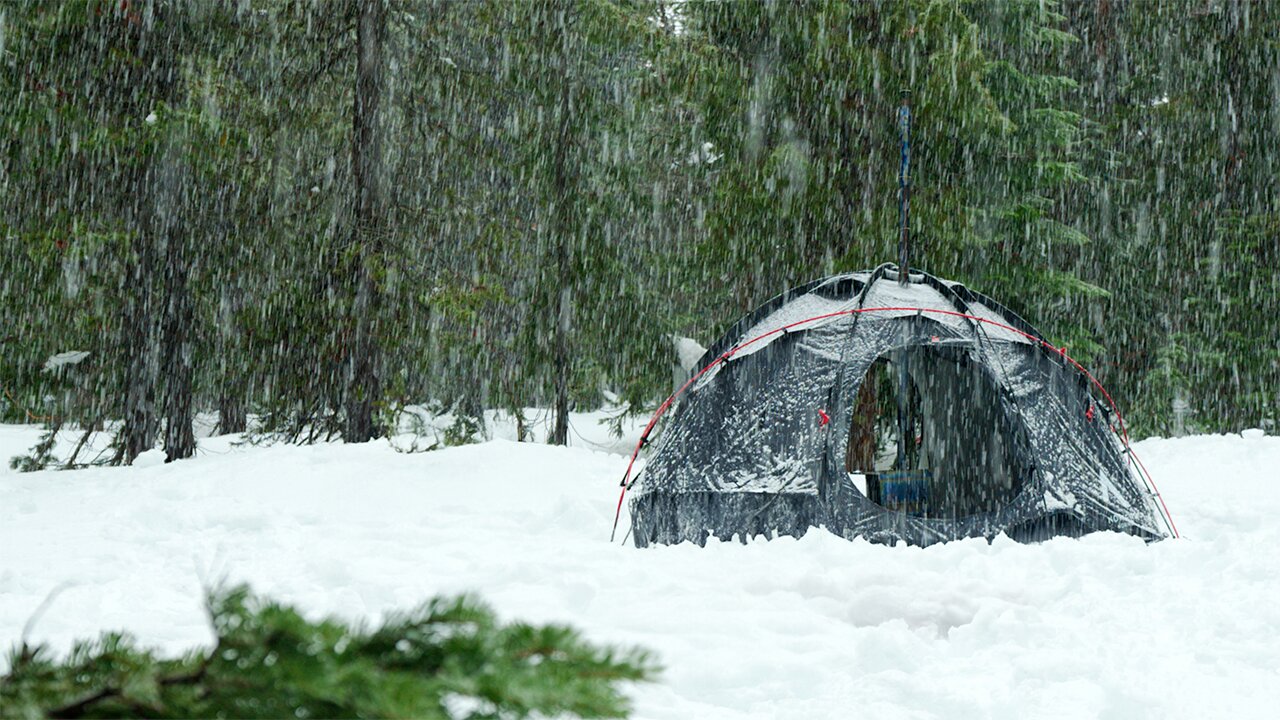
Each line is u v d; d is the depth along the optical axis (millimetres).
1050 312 19531
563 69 19922
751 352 8680
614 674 1142
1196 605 5629
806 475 7984
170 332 15992
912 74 16734
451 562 7344
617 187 21016
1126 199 23375
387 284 14570
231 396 17516
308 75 15820
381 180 15914
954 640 5258
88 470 12508
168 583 6871
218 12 15844
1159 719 4109
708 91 18297
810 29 17359
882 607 5797
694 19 19125
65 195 15297
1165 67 24312
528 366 20703
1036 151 19438
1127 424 22328
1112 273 22938
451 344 15875
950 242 17203
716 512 8039
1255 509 9148
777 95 17781
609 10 19281
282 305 15969
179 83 15523
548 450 11969
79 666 1227
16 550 8102
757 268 18125
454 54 17656
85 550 7969
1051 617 5594
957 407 10266
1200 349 22812
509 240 17109
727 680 4746
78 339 16188
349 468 11227
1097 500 8070
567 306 20469
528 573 6723
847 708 4348
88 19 14719
